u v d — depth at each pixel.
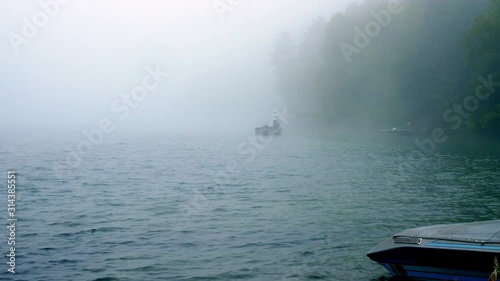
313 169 44.47
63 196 31.38
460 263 13.77
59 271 16.69
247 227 22.42
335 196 30.08
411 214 24.66
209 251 18.81
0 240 20.61
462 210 25.50
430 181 35.91
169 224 23.30
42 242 20.23
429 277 14.45
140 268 16.92
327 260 17.45
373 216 24.25
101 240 20.53
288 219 23.89
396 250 14.69
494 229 14.66
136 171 44.62
